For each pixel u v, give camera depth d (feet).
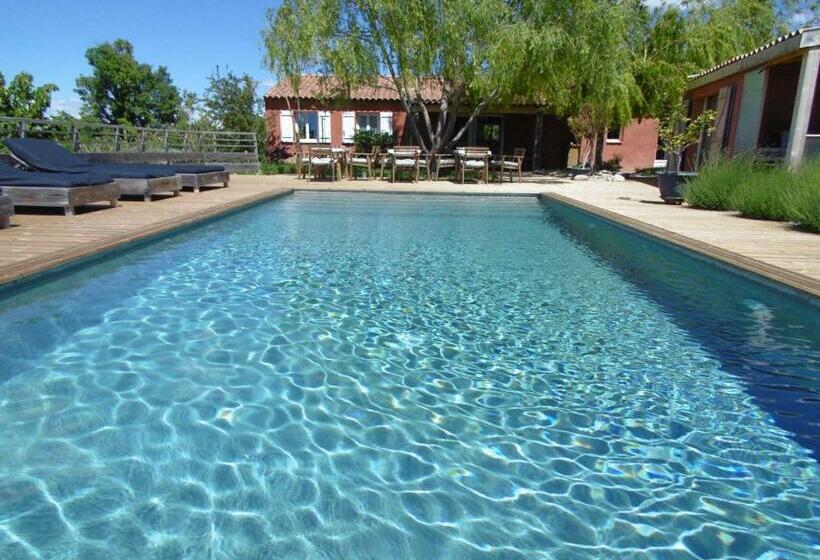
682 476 6.54
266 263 16.70
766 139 35.14
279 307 12.49
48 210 21.68
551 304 13.19
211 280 14.53
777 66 34.06
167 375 8.82
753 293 13.51
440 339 10.87
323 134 65.10
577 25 39.91
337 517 5.66
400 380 9.00
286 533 5.40
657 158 67.15
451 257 18.22
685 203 28.94
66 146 36.60
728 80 36.73
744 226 20.75
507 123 65.41
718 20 50.80
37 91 45.01
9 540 5.14
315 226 24.08
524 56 39.93
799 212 20.24
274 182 41.37
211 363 9.36
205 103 77.30
